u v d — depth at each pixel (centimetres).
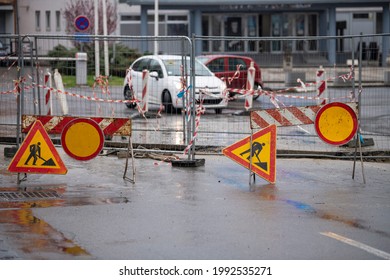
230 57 3725
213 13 7006
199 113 1894
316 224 1228
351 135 1645
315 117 1648
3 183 1577
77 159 1598
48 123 1623
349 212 1321
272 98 2125
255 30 7112
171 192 1491
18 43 1895
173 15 7656
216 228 1197
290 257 1038
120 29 7738
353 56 2034
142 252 1059
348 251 1069
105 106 2978
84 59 2853
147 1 6588
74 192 1487
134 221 1241
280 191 1510
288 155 1969
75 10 6812
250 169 1590
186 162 1789
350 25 7488
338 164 1873
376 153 1984
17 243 1105
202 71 3009
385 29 6794
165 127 2486
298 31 7106
